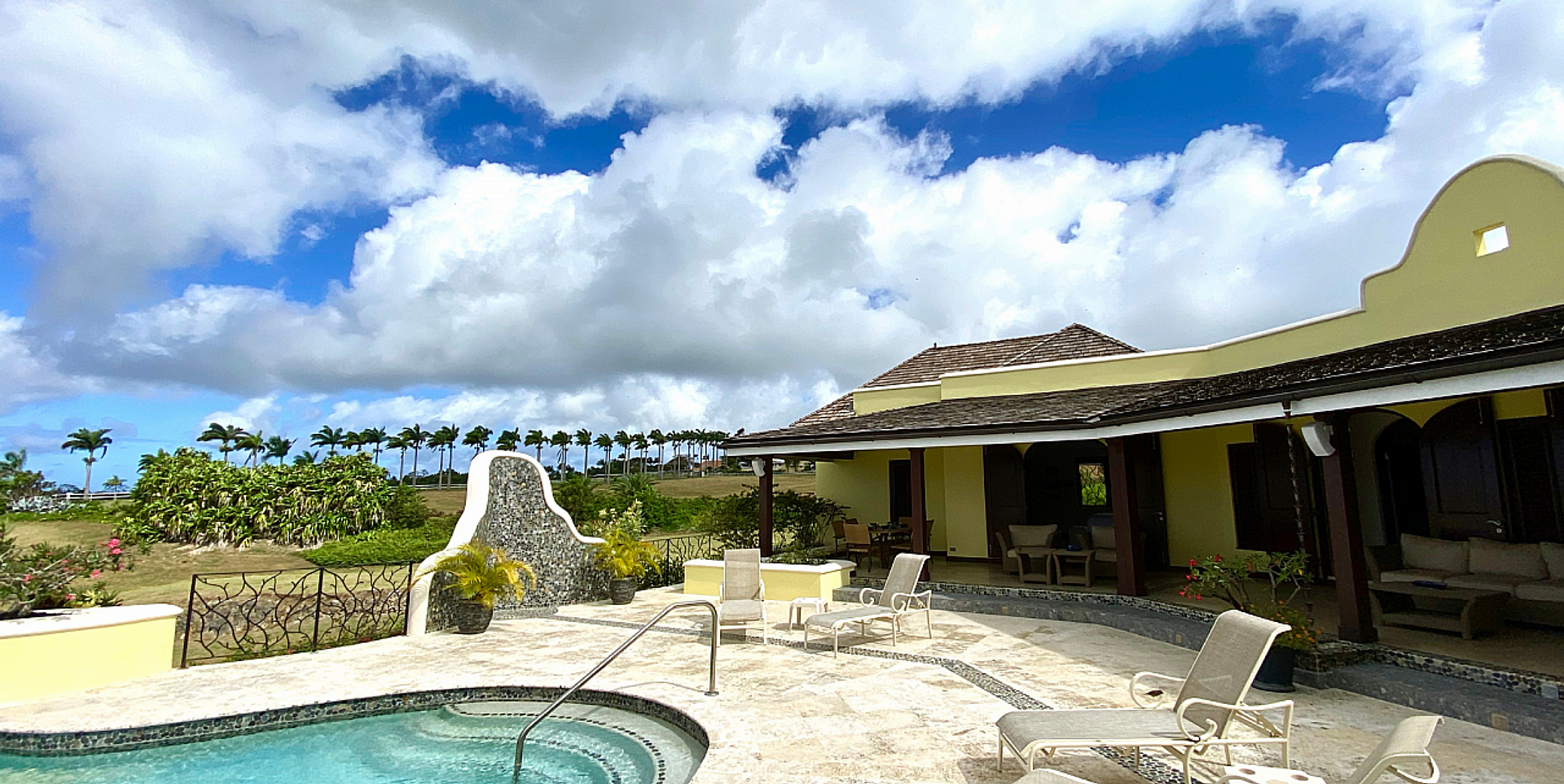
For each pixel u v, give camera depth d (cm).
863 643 920
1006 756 509
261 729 651
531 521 1234
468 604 1014
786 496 1741
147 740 613
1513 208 843
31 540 2094
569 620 1124
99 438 7769
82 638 727
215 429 6588
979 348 2130
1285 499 1202
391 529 2498
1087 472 1556
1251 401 780
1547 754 498
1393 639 746
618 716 679
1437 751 509
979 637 946
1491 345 585
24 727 603
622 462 10569
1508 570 801
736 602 999
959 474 1670
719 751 519
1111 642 912
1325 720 591
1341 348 1105
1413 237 982
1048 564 1233
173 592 1486
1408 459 1026
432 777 549
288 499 2298
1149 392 1282
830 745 534
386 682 745
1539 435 856
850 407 2134
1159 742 415
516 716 695
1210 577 785
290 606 1258
